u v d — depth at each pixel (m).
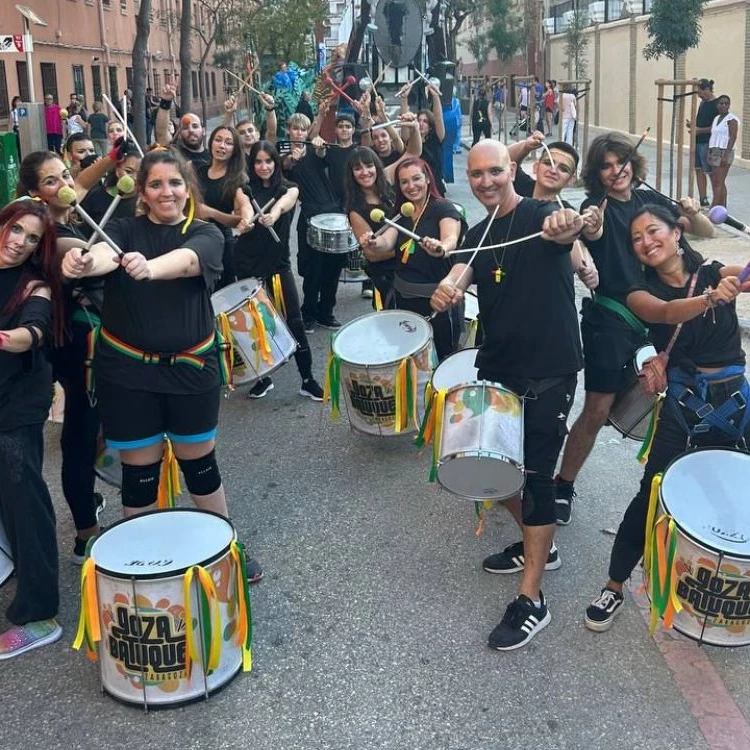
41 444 3.54
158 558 3.14
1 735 3.13
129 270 3.15
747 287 3.11
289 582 4.07
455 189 16.36
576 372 3.65
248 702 3.28
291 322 6.31
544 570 4.01
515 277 3.55
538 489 3.63
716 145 12.38
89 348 3.72
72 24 27.98
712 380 3.44
